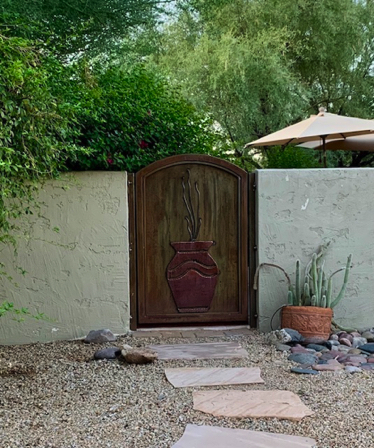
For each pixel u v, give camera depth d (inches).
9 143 186.1
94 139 252.1
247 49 550.0
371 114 597.0
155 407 159.6
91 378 187.9
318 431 142.3
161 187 251.4
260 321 252.2
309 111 606.2
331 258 254.1
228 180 254.7
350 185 254.2
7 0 254.1
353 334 244.7
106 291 245.3
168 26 577.3
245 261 255.6
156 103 287.9
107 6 319.9
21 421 151.0
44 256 241.6
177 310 253.9
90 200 243.6
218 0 394.6
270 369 196.1
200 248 253.8
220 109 574.9
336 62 582.9
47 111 193.5
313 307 235.0
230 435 138.7
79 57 328.2
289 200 252.5
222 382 180.4
